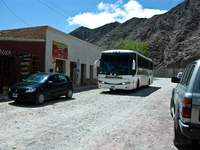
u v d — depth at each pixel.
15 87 8.95
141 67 16.80
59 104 9.14
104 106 8.75
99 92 15.32
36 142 4.19
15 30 16.55
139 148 3.99
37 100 8.81
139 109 8.17
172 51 97.88
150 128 5.44
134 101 10.41
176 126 4.01
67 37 18.25
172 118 6.66
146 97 12.21
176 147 4.09
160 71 81.12
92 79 24.91
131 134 4.88
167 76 79.00
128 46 46.00
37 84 9.14
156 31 122.31
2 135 4.61
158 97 12.28
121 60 14.20
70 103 9.50
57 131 5.00
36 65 14.14
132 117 6.70
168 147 4.08
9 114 6.82
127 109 8.12
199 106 3.38
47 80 9.68
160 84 27.30
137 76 15.32
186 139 3.98
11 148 3.82
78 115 6.86
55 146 3.98
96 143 4.21
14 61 12.84
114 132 5.02
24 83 9.38
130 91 16.27
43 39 14.83
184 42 98.62
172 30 117.38
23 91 8.65
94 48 25.17
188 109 3.45
